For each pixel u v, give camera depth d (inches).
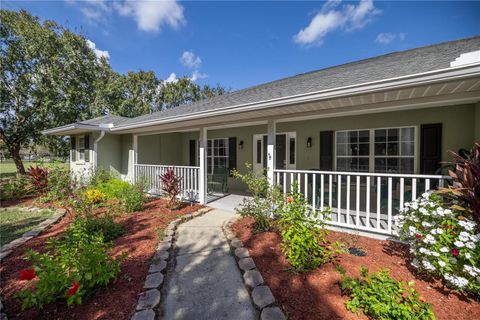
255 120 217.2
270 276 106.5
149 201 272.4
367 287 84.1
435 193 111.2
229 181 362.3
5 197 311.0
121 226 176.2
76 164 417.1
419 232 104.4
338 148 260.5
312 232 118.6
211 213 219.9
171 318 84.5
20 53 547.2
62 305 90.3
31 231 177.5
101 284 99.0
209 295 97.0
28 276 82.7
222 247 143.3
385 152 233.0
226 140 374.6
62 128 354.0
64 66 600.4
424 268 101.3
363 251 131.0
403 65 163.0
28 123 561.0
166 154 423.2
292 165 298.7
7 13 534.6
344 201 244.7
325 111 178.7
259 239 147.6
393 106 155.9
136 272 112.3
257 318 84.0
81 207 188.9
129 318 82.7
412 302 76.1
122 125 327.0
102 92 690.8
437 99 140.8
